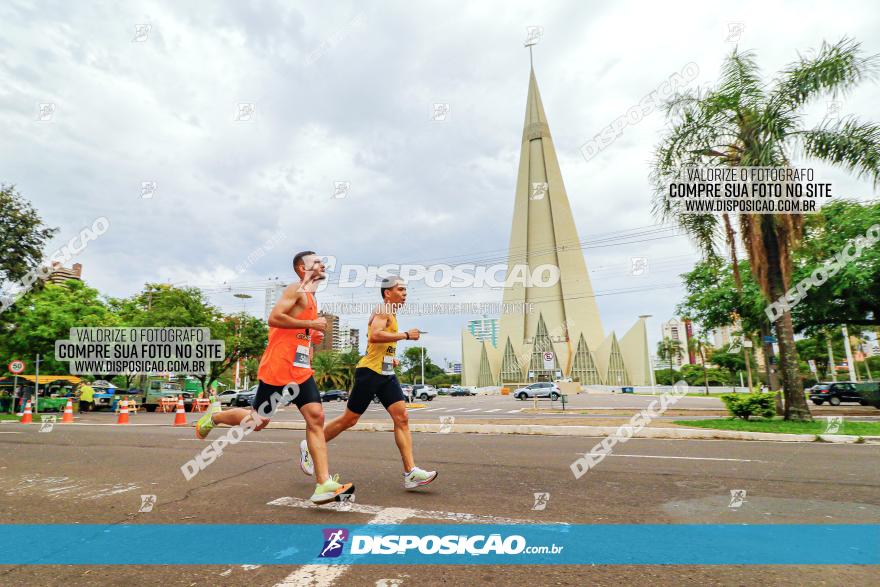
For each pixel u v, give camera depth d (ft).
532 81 339.77
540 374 298.97
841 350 177.37
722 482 15.16
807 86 35.35
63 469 17.80
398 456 21.09
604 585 7.57
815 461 19.54
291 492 13.65
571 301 307.99
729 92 38.11
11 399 73.15
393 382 14.17
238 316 116.67
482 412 70.44
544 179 323.57
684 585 7.57
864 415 54.19
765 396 39.06
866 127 35.24
